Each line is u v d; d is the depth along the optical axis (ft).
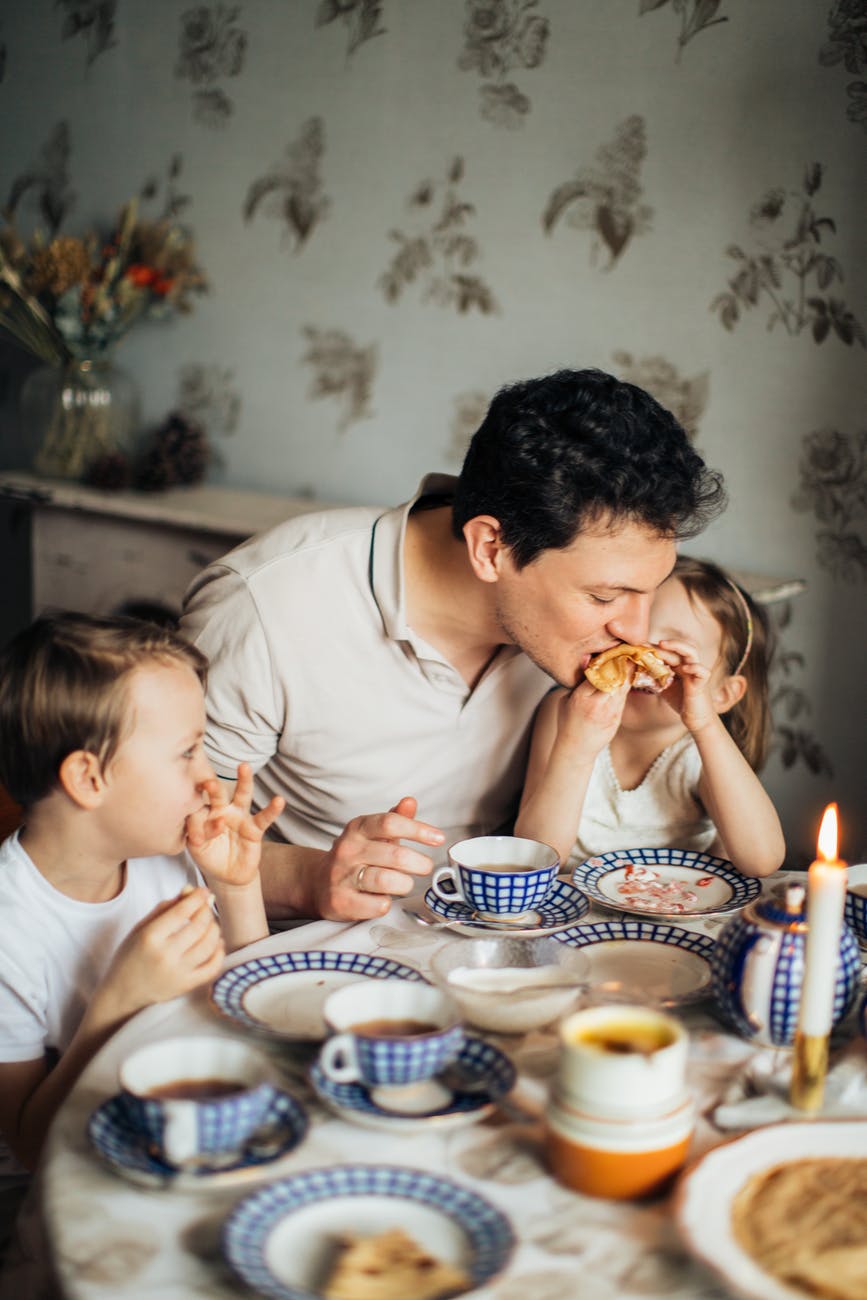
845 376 7.21
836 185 7.05
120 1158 2.52
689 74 7.37
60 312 8.82
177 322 9.72
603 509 3.94
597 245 7.85
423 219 8.46
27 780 3.76
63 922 3.85
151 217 9.70
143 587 8.79
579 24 7.66
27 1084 3.67
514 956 3.34
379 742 4.97
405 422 8.82
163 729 3.73
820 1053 2.76
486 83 8.05
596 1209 2.48
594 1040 2.63
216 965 3.28
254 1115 2.56
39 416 9.29
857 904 3.72
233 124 9.16
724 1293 2.23
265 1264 2.23
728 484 7.71
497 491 4.14
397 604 4.71
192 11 9.18
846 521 7.36
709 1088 2.93
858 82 6.88
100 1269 2.26
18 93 10.21
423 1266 2.25
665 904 4.07
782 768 7.89
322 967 3.45
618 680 4.39
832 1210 2.40
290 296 9.14
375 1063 2.67
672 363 7.75
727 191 7.38
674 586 5.31
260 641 4.82
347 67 8.57
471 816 5.21
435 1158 2.63
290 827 5.29
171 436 9.29
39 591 9.35
